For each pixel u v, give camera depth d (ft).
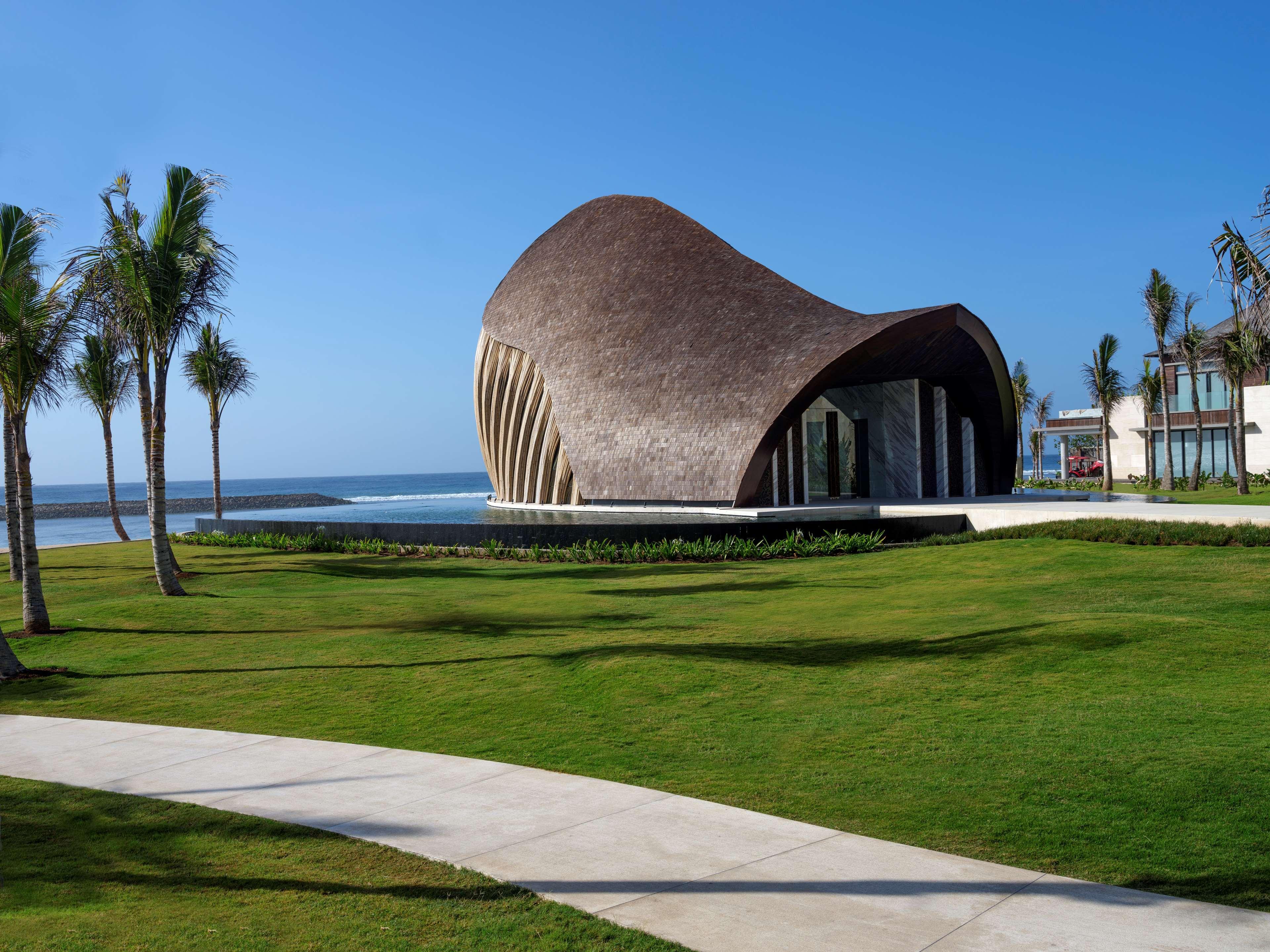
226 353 136.87
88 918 17.97
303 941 16.81
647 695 34.94
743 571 77.71
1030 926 16.49
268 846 21.91
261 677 42.06
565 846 21.26
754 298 132.26
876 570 71.36
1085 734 27.71
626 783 26.00
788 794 24.41
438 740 31.50
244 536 115.44
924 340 114.11
